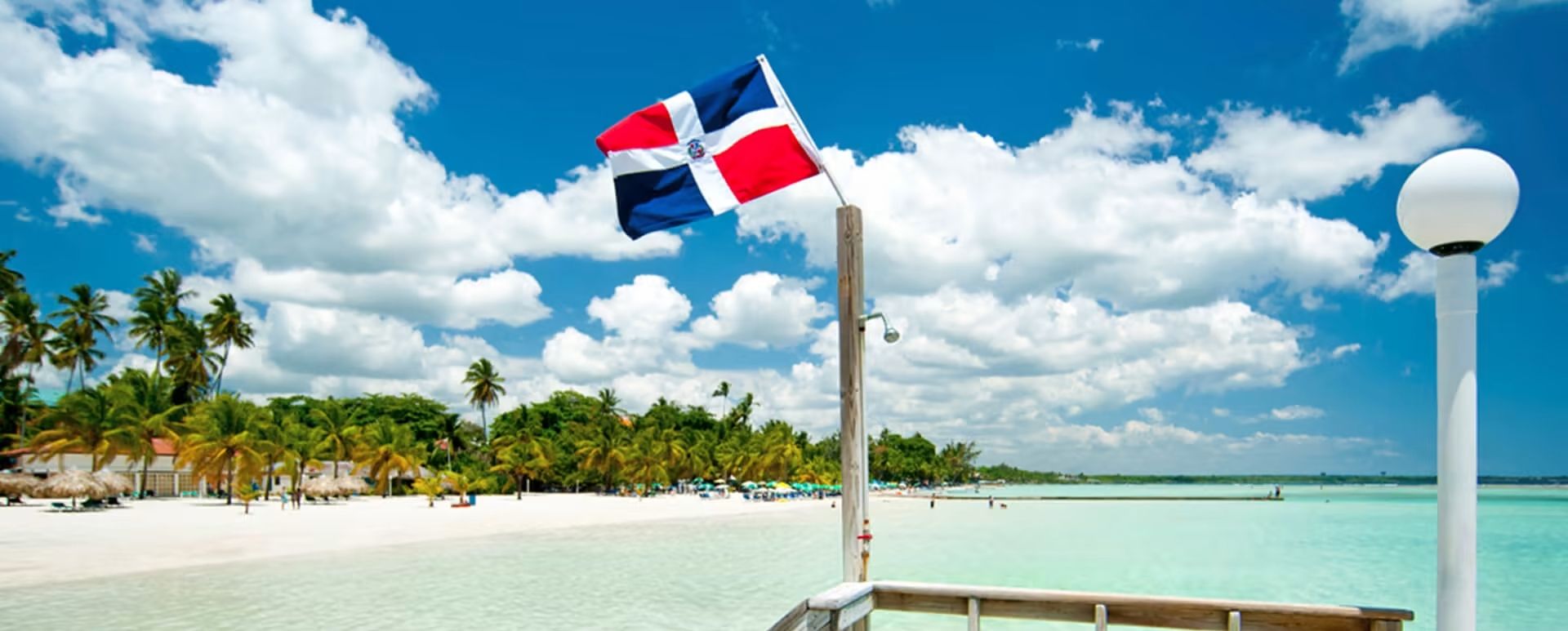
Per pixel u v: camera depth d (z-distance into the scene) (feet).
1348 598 71.82
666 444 317.22
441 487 228.43
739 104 24.00
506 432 351.05
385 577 76.38
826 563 88.79
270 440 204.23
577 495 309.63
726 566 87.30
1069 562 99.40
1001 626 52.70
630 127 24.64
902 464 560.61
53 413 193.67
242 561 87.15
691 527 149.07
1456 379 13.29
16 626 53.47
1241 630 16.74
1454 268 13.39
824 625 17.35
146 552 93.66
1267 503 337.11
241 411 196.75
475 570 82.12
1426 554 110.11
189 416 226.38
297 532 122.21
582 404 380.17
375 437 246.27
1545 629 57.88
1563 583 81.56
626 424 360.07
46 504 193.77
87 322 226.99
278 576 76.02
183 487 241.14
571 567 85.30
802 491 326.85
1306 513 243.60
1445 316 13.47
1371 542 130.11
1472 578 13.08
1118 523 185.57
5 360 210.59
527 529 136.26
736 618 56.85
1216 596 73.10
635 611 59.26
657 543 113.29
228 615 57.41
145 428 206.18
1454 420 13.28
